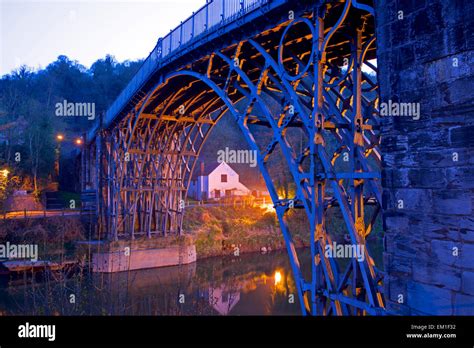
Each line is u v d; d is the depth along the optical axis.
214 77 12.49
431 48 4.95
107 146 28.81
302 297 8.09
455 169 4.66
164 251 26.84
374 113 8.72
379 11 5.70
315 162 7.79
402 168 5.25
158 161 26.62
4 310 14.47
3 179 33.31
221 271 27.69
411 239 5.10
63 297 9.29
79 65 91.12
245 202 43.69
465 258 4.52
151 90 18.03
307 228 41.22
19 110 50.25
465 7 4.61
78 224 28.16
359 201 7.37
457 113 4.66
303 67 9.27
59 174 48.66
